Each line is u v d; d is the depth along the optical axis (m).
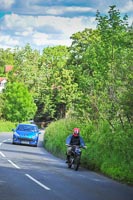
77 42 64.38
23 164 22.19
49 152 33.12
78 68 34.50
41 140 52.72
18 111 85.00
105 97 25.39
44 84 92.81
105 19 26.06
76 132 22.91
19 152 30.11
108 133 22.27
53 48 100.62
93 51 27.25
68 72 80.31
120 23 25.92
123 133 20.52
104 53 26.02
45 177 17.48
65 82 80.19
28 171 19.27
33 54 118.06
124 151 20.14
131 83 19.25
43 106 92.31
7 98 85.12
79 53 63.41
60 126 37.47
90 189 14.96
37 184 15.27
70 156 22.27
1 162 22.53
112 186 16.33
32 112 86.88
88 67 31.81
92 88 28.86
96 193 14.09
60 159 27.75
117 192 14.73
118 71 21.97
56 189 14.32
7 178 16.45
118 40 25.34
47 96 89.06
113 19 25.89
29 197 12.38
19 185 14.80
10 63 162.38
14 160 23.97
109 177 19.50
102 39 26.16
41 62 103.50
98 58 26.58
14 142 38.31
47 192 13.53
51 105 88.75
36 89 99.06
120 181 18.36
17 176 17.23
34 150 33.78
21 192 13.28
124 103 18.78
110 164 20.80
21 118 85.44
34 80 101.31
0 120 83.38
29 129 39.03
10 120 85.12
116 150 21.08
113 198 13.30
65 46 100.69
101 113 25.48
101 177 19.25
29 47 117.88
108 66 25.47
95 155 22.80
